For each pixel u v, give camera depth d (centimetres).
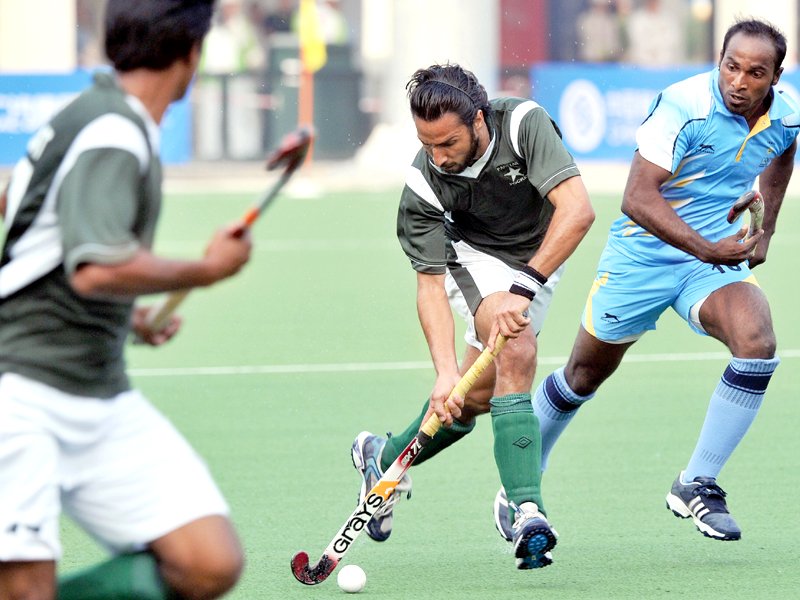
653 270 1920
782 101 1900
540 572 1748
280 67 7650
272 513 2014
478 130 1706
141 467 1204
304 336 3438
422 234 1780
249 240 1148
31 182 1154
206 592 1218
